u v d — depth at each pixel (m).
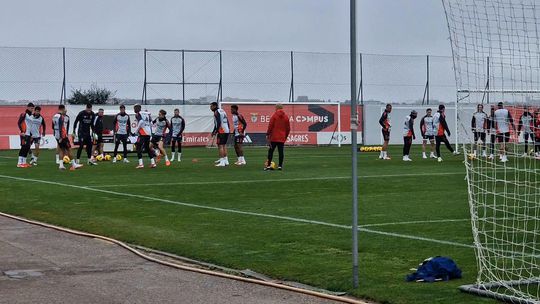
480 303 7.17
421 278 8.16
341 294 7.75
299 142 47.97
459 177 21.47
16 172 24.47
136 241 11.13
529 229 11.02
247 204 15.28
